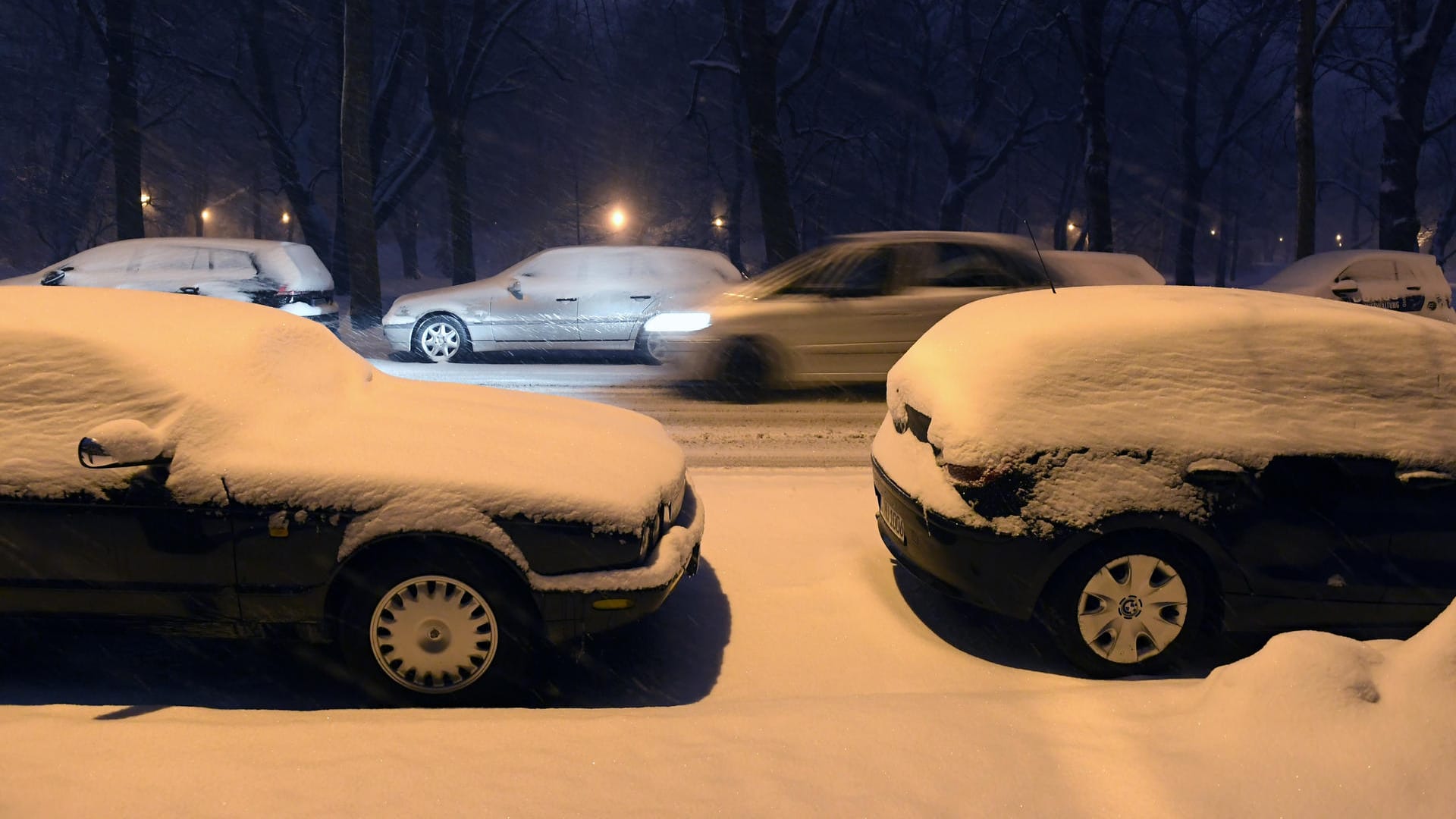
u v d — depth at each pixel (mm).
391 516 3689
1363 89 35125
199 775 2871
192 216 57719
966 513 4137
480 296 12852
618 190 57156
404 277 55000
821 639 4527
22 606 3754
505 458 3992
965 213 61219
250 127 39469
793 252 22203
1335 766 2807
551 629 3777
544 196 58438
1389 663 3059
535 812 2721
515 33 29594
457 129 28594
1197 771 2912
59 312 4105
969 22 38781
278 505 3697
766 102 21734
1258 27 36969
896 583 5262
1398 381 4281
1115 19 37250
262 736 3117
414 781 2859
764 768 2973
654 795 2822
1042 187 57219
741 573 5309
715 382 10742
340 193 30219
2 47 39375
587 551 3771
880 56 40156
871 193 49688
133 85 27078
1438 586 4141
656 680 4117
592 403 5383
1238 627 4160
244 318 4469
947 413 4285
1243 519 4078
